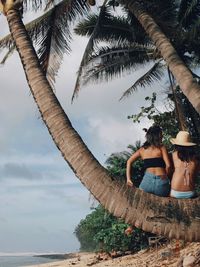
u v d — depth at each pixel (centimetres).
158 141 610
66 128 549
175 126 2409
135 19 2022
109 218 2791
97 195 513
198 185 1736
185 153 596
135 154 622
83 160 527
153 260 1847
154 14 1736
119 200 505
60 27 1520
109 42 2244
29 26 1521
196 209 504
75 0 1544
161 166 605
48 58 1462
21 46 613
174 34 1903
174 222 498
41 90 578
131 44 2277
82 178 524
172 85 2175
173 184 593
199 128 2298
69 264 2998
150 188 598
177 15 2028
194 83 1130
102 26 2145
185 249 1688
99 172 520
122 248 2588
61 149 545
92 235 2986
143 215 500
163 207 502
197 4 2003
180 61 1209
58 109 563
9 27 632
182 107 2148
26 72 600
